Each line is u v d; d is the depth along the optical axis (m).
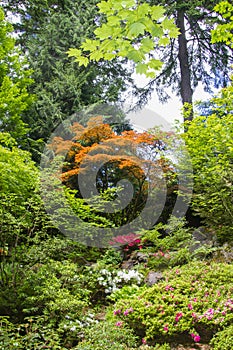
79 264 5.83
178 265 5.35
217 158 6.12
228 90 6.35
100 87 10.14
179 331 3.62
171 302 3.93
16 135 8.25
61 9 11.07
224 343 3.19
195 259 5.33
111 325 3.73
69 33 10.08
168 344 3.49
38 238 5.08
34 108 9.23
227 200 6.03
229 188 6.02
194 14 9.61
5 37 8.72
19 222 4.78
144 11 2.42
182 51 10.61
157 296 4.02
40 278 4.41
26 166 4.91
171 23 2.50
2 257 4.91
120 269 5.69
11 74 8.92
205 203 6.21
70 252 5.81
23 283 4.45
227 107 6.33
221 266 4.60
